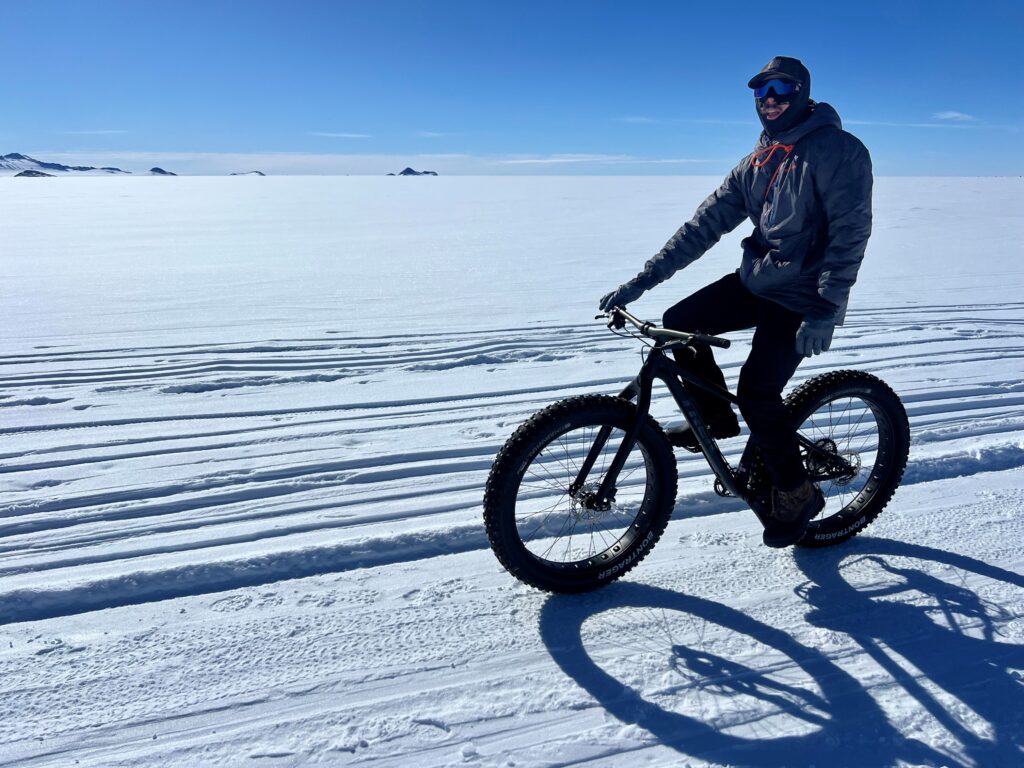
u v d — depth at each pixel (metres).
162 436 4.53
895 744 2.07
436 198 36.28
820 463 3.02
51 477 3.91
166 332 7.23
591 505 2.75
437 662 2.41
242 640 2.52
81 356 6.31
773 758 2.03
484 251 13.97
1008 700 2.24
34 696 2.25
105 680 2.32
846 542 3.15
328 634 2.55
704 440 2.81
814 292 2.57
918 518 3.34
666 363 2.71
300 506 3.59
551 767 2.00
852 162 2.39
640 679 2.33
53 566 3.03
